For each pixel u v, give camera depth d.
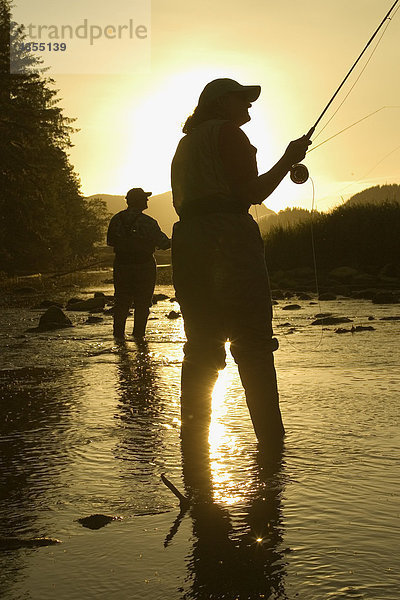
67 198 62.78
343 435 3.59
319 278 21.02
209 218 3.56
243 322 3.53
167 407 4.40
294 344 7.41
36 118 33.81
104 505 2.68
